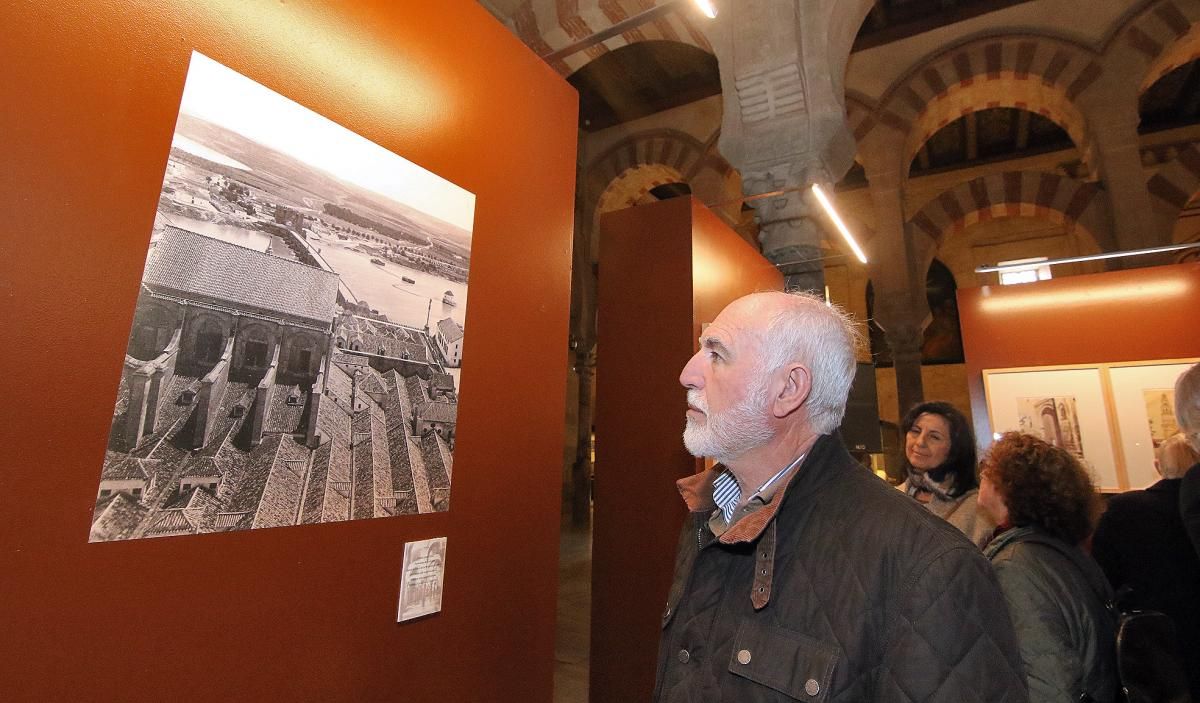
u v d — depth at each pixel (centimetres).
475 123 179
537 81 207
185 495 108
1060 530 148
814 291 459
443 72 170
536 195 201
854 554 91
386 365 146
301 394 127
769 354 109
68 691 93
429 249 159
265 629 119
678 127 1023
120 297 102
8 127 92
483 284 176
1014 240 1446
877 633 86
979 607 82
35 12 96
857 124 848
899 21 848
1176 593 192
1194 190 738
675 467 311
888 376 1453
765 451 112
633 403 332
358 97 146
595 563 328
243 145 121
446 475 160
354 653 135
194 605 109
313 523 128
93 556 97
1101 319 520
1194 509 170
